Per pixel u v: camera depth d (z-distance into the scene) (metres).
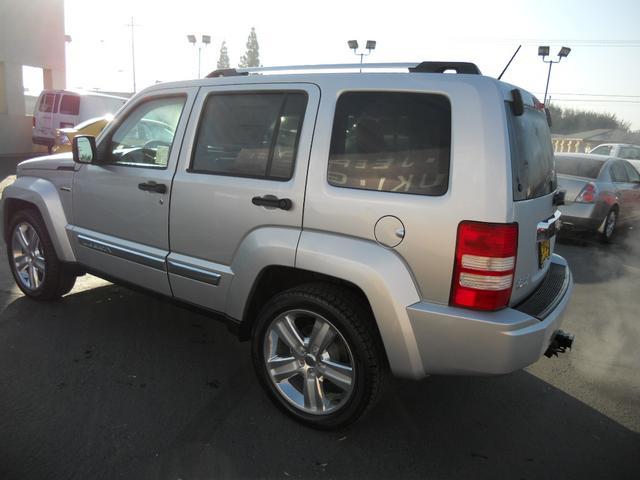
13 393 3.16
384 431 3.00
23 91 17.11
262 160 3.04
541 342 2.58
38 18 17.39
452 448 2.88
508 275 2.48
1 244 6.43
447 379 3.70
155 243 3.55
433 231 2.49
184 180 3.33
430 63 2.80
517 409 3.33
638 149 19.06
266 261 2.94
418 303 2.56
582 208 8.17
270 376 3.05
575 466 2.77
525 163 2.71
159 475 2.51
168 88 3.63
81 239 4.06
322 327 2.86
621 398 3.52
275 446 2.79
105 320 4.30
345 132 2.78
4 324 4.12
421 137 2.58
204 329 4.24
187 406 3.13
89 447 2.69
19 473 2.47
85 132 10.84
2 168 13.40
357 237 2.68
